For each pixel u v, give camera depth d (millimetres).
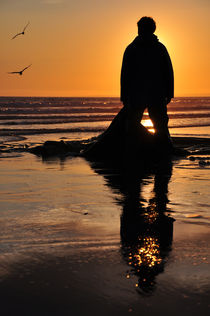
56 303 2518
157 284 2779
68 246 3514
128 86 9328
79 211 4734
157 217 4484
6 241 3627
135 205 5055
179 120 27812
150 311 2436
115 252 3377
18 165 8461
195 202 5215
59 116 32844
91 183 6547
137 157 9484
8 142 13570
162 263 3150
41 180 6777
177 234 3877
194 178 7055
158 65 9227
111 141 9859
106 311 2434
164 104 9375
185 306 2492
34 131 18328
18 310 2438
